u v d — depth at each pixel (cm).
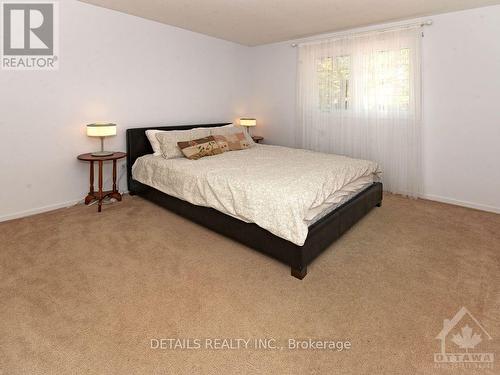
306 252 204
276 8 336
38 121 312
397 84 384
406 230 286
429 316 166
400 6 324
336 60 434
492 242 258
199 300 181
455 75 347
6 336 149
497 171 334
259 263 225
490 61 323
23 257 228
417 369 132
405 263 224
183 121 455
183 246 252
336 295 186
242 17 370
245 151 396
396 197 396
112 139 375
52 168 329
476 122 340
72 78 330
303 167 292
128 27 369
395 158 400
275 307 175
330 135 455
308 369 132
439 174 375
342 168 288
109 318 163
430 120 371
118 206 351
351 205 269
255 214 223
